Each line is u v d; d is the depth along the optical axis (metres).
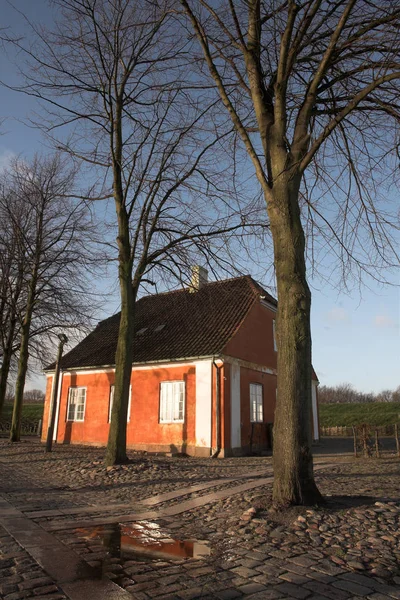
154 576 4.15
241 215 11.12
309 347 6.52
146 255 13.34
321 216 8.57
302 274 6.74
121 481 9.82
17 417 20.45
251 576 4.12
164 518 6.57
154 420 17.55
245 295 19.92
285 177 7.07
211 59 7.76
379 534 4.99
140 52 12.12
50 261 19.83
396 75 6.21
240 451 16.61
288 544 4.91
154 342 19.62
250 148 7.47
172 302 23.06
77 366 21.03
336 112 8.11
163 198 13.23
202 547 5.09
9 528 5.85
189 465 12.16
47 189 19.70
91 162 13.25
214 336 17.80
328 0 7.27
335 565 4.30
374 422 37.00
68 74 11.62
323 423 39.34
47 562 4.51
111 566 4.42
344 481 9.06
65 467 11.95
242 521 5.77
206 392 16.47
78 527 6.00
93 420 20.03
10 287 20.61
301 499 6.04
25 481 10.18
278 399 6.43
